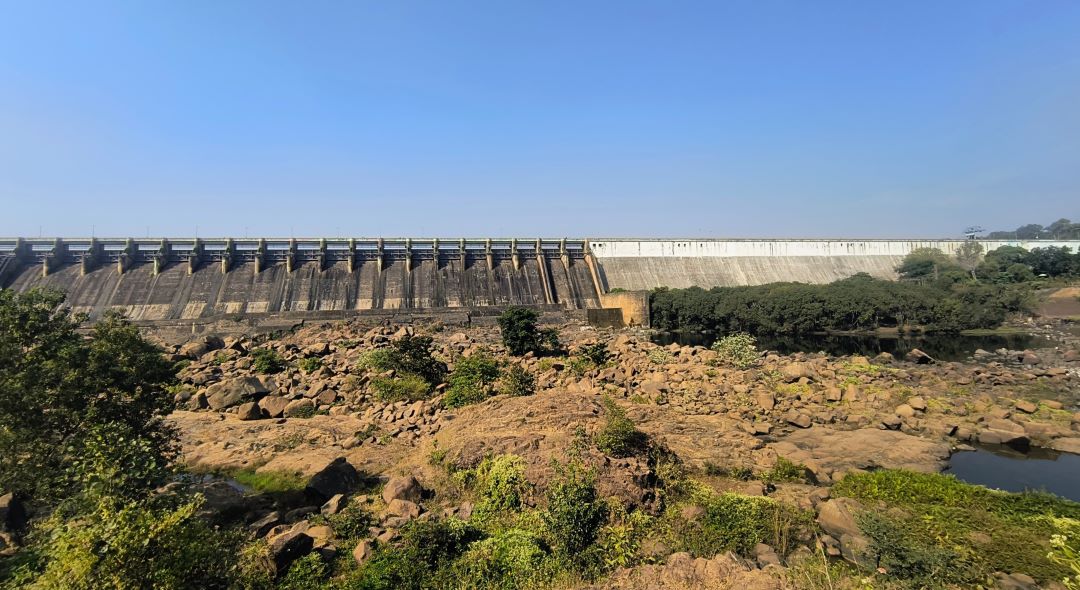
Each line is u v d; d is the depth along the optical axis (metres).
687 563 15.80
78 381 18.02
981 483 27.02
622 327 104.25
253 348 57.25
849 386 43.16
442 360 50.84
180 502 13.88
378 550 17.41
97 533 11.12
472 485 23.06
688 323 111.31
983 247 162.25
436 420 33.47
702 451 28.45
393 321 87.81
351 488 23.92
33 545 15.52
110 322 20.41
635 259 138.75
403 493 22.08
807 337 99.88
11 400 16.39
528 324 59.88
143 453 15.45
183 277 101.62
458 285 112.81
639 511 19.72
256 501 23.77
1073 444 31.67
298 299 102.69
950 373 51.94
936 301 98.31
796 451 29.88
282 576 16.11
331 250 112.25
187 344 55.53
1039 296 113.25
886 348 83.56
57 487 16.12
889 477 23.94
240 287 102.06
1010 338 88.50
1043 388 45.91
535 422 26.55
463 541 17.80
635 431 24.16
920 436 33.94
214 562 12.48
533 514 19.73
